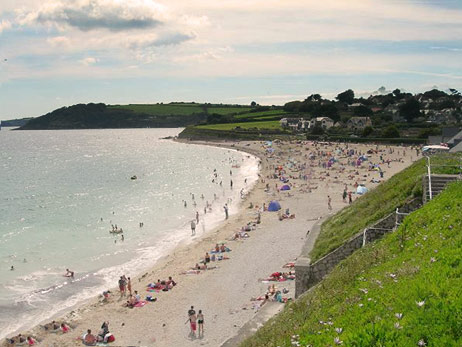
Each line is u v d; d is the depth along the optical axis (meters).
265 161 123.69
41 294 34.88
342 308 11.96
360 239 22.64
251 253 41.41
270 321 19.55
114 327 28.61
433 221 16.95
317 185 79.19
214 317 28.91
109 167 129.75
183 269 38.56
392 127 147.88
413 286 10.86
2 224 58.53
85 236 52.00
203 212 64.25
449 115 198.50
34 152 193.62
